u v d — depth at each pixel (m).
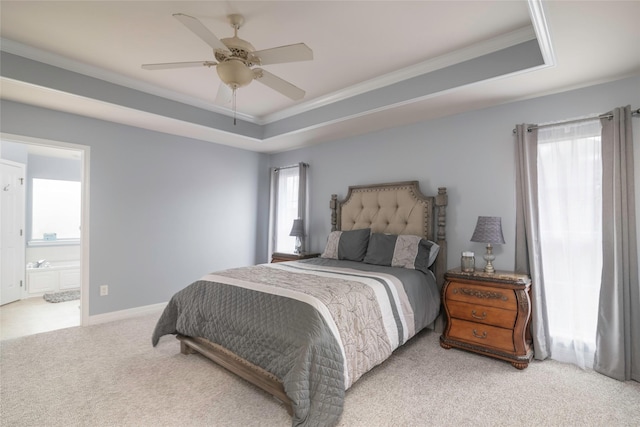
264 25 2.31
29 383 2.23
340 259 3.69
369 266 3.21
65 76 2.86
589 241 2.53
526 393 2.13
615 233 2.35
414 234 3.50
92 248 3.51
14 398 2.04
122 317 3.71
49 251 5.33
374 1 2.05
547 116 2.78
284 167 5.04
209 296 2.50
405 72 3.00
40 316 3.87
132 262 3.81
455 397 2.08
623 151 2.34
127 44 2.60
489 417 1.88
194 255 4.38
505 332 2.55
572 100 2.66
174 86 3.44
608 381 2.28
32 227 5.32
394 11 2.15
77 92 2.92
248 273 2.80
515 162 2.90
